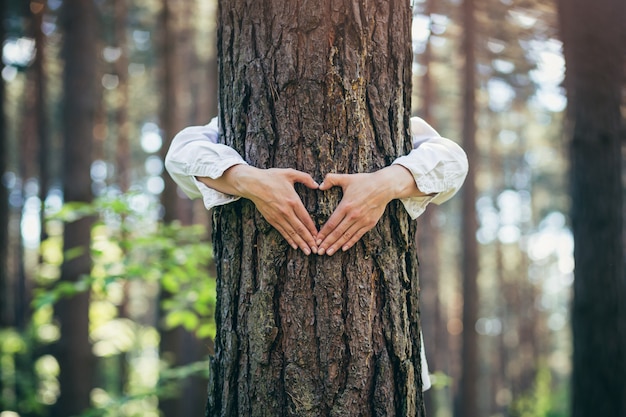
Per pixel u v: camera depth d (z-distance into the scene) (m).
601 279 5.44
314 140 1.80
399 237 1.86
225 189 1.82
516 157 21.70
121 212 4.10
